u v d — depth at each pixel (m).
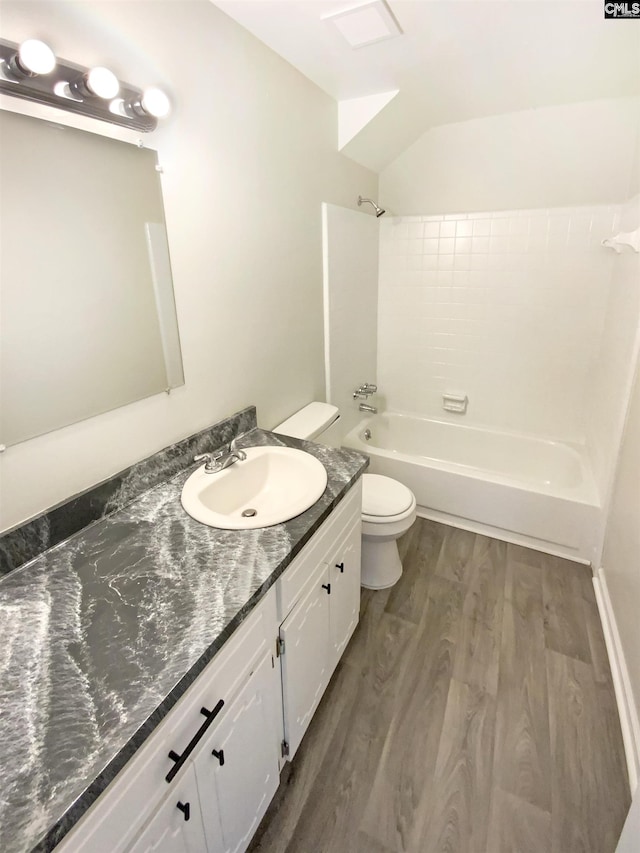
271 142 1.67
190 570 1.00
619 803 1.27
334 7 1.33
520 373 2.81
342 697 1.59
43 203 0.96
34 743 0.64
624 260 2.14
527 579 2.15
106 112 1.02
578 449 2.68
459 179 2.60
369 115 2.06
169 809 0.78
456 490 2.49
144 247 1.21
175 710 0.76
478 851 1.18
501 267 2.67
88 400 1.14
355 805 1.28
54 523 1.07
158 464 1.36
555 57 1.71
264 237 1.72
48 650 0.80
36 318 0.99
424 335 3.03
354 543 1.59
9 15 0.84
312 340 2.26
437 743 1.43
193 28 1.24
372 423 3.10
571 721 1.49
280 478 1.54
